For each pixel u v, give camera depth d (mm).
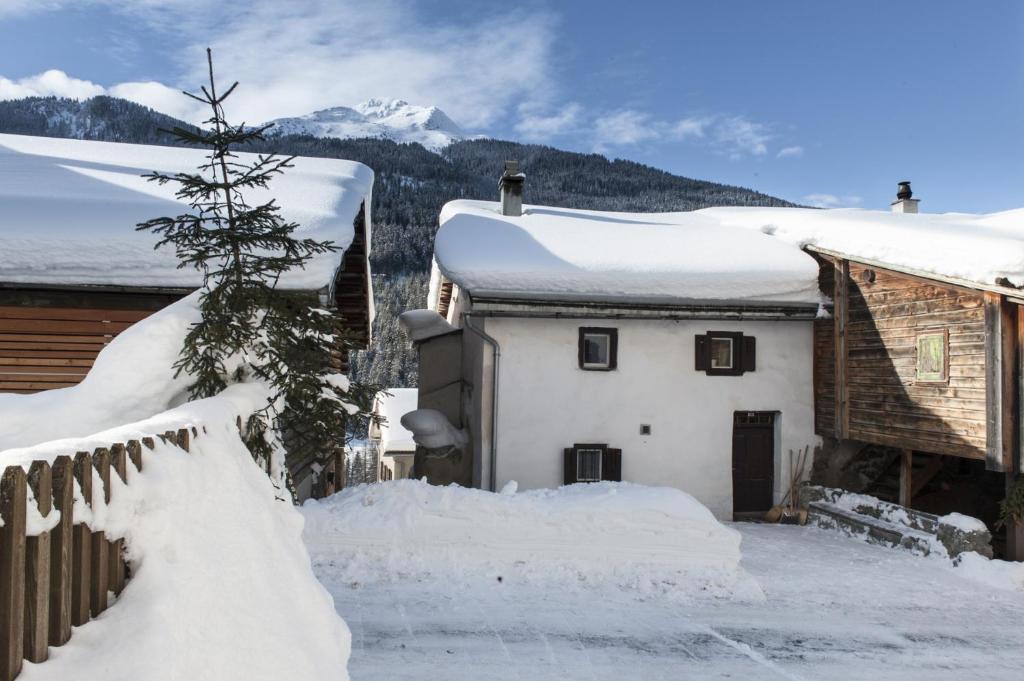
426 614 6957
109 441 2354
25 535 1834
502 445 12570
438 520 8281
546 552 8273
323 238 9156
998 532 12094
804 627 7305
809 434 13727
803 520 13086
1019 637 7281
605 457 12820
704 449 13250
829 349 13484
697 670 6059
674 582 8125
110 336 8734
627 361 13047
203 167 5828
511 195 16781
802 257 13938
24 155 12141
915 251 11367
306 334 5887
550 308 12672
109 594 2258
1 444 4426
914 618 7770
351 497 8812
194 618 2375
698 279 12969
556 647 6348
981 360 10242
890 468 13820
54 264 8320
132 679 1947
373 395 6414
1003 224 13391
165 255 8523
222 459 3352
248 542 3133
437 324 16297
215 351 5238
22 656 1807
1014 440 9820
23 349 8656
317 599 3607
